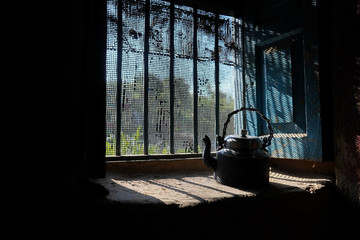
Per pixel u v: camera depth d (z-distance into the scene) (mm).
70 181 835
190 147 1735
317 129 1375
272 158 1754
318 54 1376
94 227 830
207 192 1113
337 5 1347
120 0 1531
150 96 1615
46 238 733
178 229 927
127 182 1280
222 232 1011
